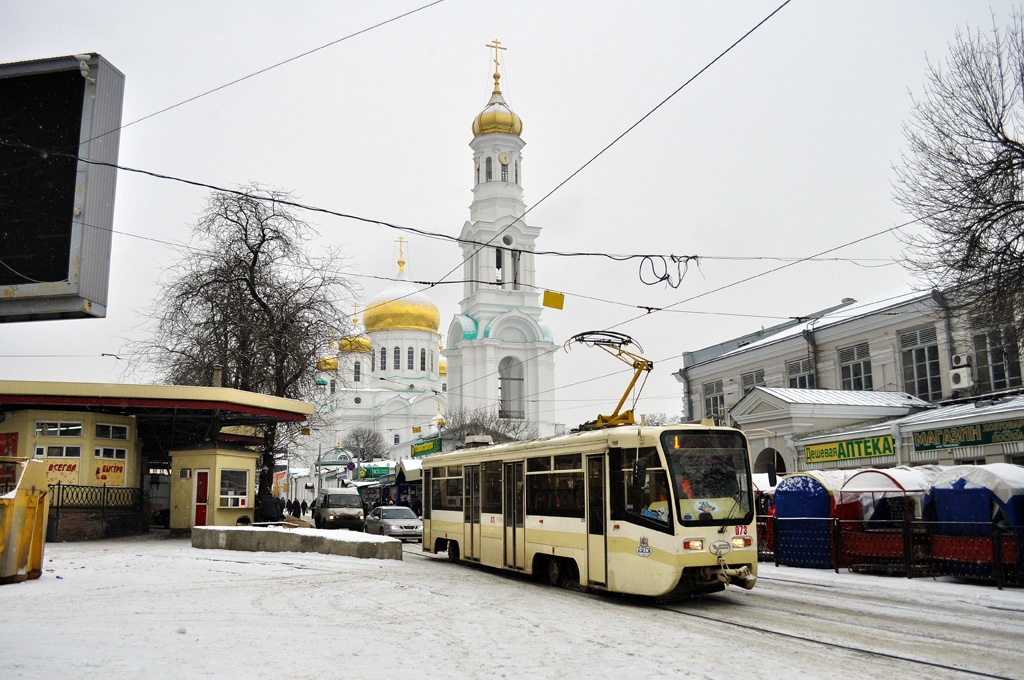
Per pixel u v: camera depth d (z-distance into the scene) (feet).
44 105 20.92
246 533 77.56
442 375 374.84
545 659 29.14
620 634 34.45
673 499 43.37
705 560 43.34
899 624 37.55
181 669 26.02
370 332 339.16
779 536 68.95
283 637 32.35
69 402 87.66
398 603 42.83
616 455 47.16
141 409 95.35
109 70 21.27
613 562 46.29
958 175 56.44
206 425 110.42
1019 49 55.16
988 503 53.47
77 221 20.26
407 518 109.09
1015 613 40.93
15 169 20.68
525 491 56.49
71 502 89.56
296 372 113.60
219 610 39.75
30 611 38.81
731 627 36.60
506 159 261.24
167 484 126.52
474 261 261.44
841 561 62.90
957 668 28.40
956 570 54.60
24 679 24.07
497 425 225.76
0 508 49.78
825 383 107.76
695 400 133.90
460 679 25.75
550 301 74.64
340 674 25.93
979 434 76.74
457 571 62.03
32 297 20.18
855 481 64.23
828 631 35.63
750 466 46.44
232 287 110.22
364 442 302.45
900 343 96.99
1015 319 56.03
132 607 40.47
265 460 120.06
